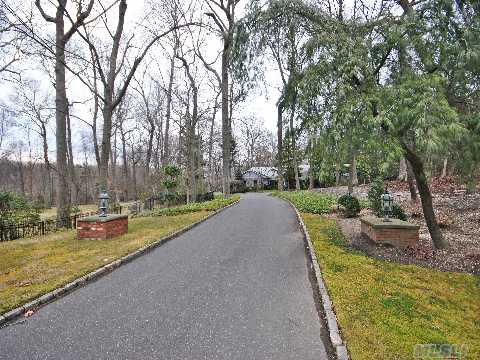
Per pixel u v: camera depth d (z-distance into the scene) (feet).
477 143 24.56
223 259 27.45
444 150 23.68
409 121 23.18
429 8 26.32
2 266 25.80
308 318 16.12
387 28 27.76
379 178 50.62
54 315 16.90
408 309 17.54
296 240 35.01
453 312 18.42
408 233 30.58
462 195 59.77
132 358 12.67
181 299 18.71
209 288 20.47
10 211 51.44
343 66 26.30
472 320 17.83
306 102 29.01
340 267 23.99
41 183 196.65
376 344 13.47
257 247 31.78
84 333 14.82
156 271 24.39
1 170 190.39
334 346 13.26
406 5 30.48
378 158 25.72
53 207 136.46
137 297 19.15
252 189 216.74
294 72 32.78
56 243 34.47
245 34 34.47
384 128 24.38
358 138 25.13
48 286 20.47
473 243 32.35
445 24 26.05
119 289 20.62
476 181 28.53
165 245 33.71
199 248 31.86
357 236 35.65
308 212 57.88
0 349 13.61
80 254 28.84
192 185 94.58
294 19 33.73
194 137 98.63
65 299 19.16
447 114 22.21
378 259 26.94
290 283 21.22
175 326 15.34
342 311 16.40
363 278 21.71
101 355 12.92
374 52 28.27
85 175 182.91
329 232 37.52
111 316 16.57
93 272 23.52
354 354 12.60
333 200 71.26
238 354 12.89
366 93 26.09
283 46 34.86
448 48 25.20
